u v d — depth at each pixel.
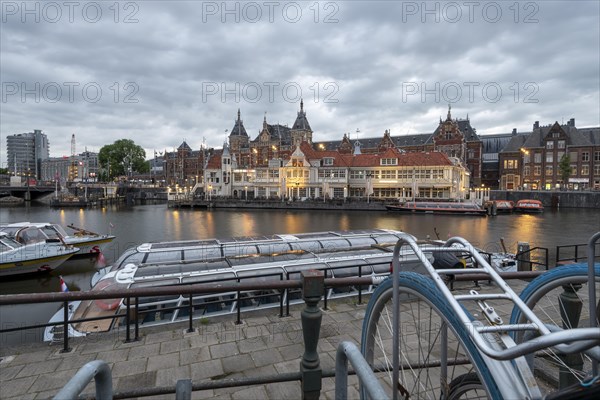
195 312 8.21
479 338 1.60
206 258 10.30
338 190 68.94
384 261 9.83
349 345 1.97
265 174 74.88
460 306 1.76
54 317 8.73
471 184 80.56
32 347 5.03
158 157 186.62
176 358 4.70
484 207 53.44
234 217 54.22
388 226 41.59
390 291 2.45
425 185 62.75
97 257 25.05
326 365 4.43
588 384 1.33
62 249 21.06
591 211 59.50
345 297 8.38
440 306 1.88
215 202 71.25
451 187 62.00
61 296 4.12
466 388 2.25
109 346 5.04
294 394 3.89
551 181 74.69
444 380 2.49
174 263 9.84
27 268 20.02
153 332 5.53
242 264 9.64
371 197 64.44
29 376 4.27
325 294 6.67
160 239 34.78
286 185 71.19
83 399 2.93
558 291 6.99
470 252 2.22
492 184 87.31
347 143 91.38
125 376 4.27
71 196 90.88
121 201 98.69
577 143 73.00
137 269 9.27
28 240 22.08
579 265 2.71
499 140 96.06
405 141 88.56
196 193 93.31
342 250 11.09
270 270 9.18
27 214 60.81
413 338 4.96
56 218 53.91
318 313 3.09
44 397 3.87
